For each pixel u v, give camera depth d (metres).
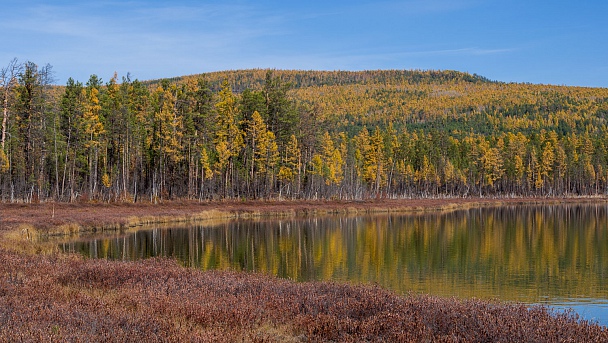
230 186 80.31
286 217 62.88
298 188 85.44
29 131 58.50
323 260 29.16
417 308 13.11
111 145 70.69
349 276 24.20
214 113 77.69
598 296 20.16
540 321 12.05
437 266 27.36
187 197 73.88
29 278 15.05
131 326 9.80
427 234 43.31
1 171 54.78
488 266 27.42
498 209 85.44
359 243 36.94
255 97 81.56
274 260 28.98
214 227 47.91
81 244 33.56
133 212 56.16
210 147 77.44
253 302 13.30
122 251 30.97
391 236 41.62
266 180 81.50
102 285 15.25
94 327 9.45
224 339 9.47
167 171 74.69
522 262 28.89
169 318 11.00
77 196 67.19
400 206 82.69
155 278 16.36
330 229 47.16
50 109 65.00
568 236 42.12
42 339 8.16
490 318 12.03
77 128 64.06
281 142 84.88
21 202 57.62
